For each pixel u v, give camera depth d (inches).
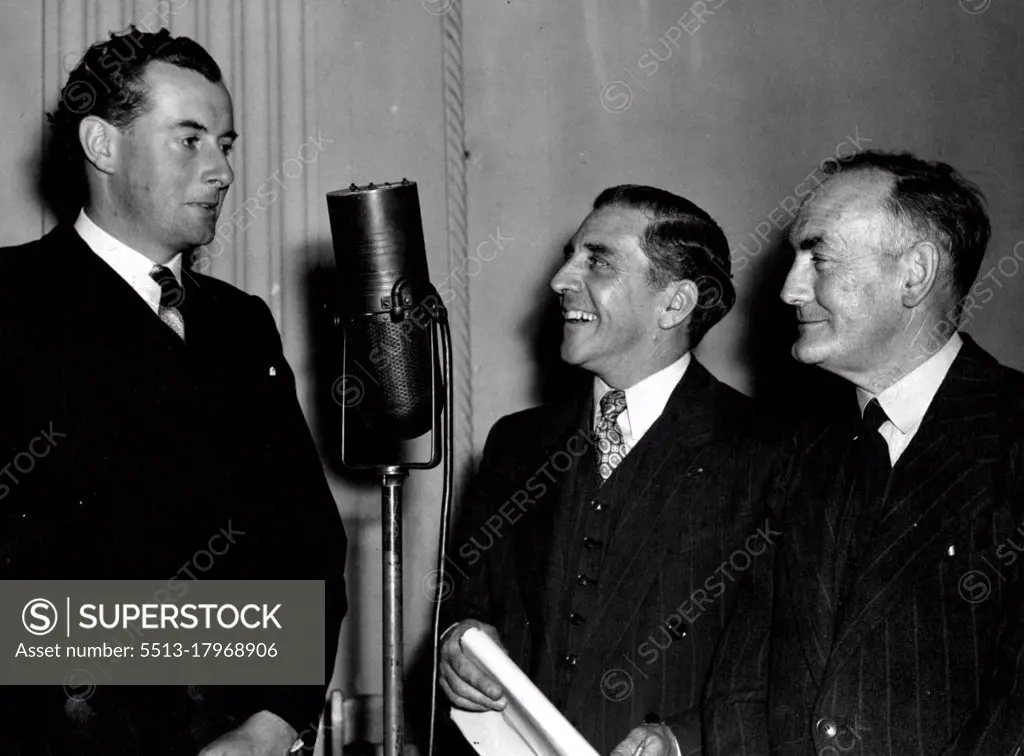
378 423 70.0
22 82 121.9
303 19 133.4
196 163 87.0
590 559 88.3
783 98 146.7
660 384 92.5
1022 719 66.1
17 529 80.4
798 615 75.7
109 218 87.9
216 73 89.8
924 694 70.2
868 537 74.8
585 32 144.2
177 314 88.8
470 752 125.0
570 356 93.1
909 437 76.8
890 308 76.2
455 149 139.3
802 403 137.6
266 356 93.6
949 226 76.1
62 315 84.7
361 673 129.0
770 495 82.5
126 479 83.1
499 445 98.3
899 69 150.0
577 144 143.2
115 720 79.8
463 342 138.4
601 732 84.5
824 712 71.9
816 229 77.9
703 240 92.8
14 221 120.5
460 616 93.4
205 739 82.0
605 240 92.2
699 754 78.7
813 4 148.5
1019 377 74.4
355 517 130.3
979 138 151.6
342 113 134.1
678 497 87.3
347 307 69.6
